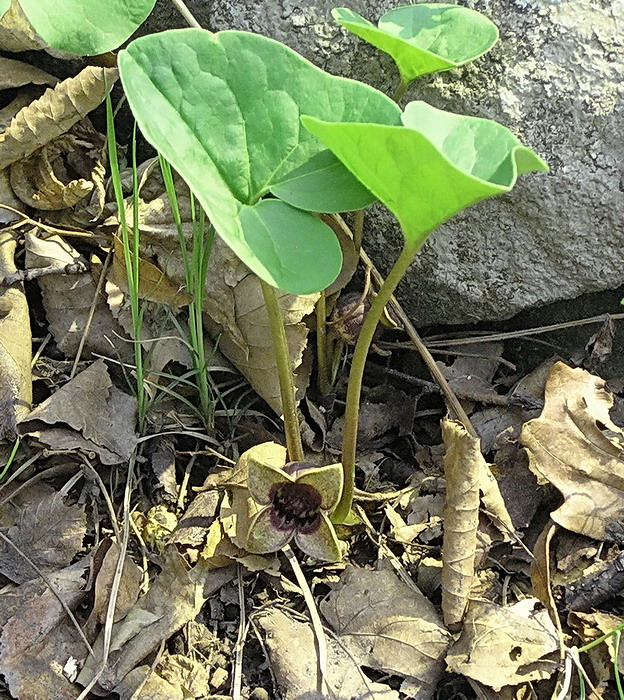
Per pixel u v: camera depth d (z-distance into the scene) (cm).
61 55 56
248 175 47
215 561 50
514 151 44
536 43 52
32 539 51
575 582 50
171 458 53
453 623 49
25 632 49
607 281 55
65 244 55
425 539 52
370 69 54
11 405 52
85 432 52
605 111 52
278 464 52
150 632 49
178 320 55
